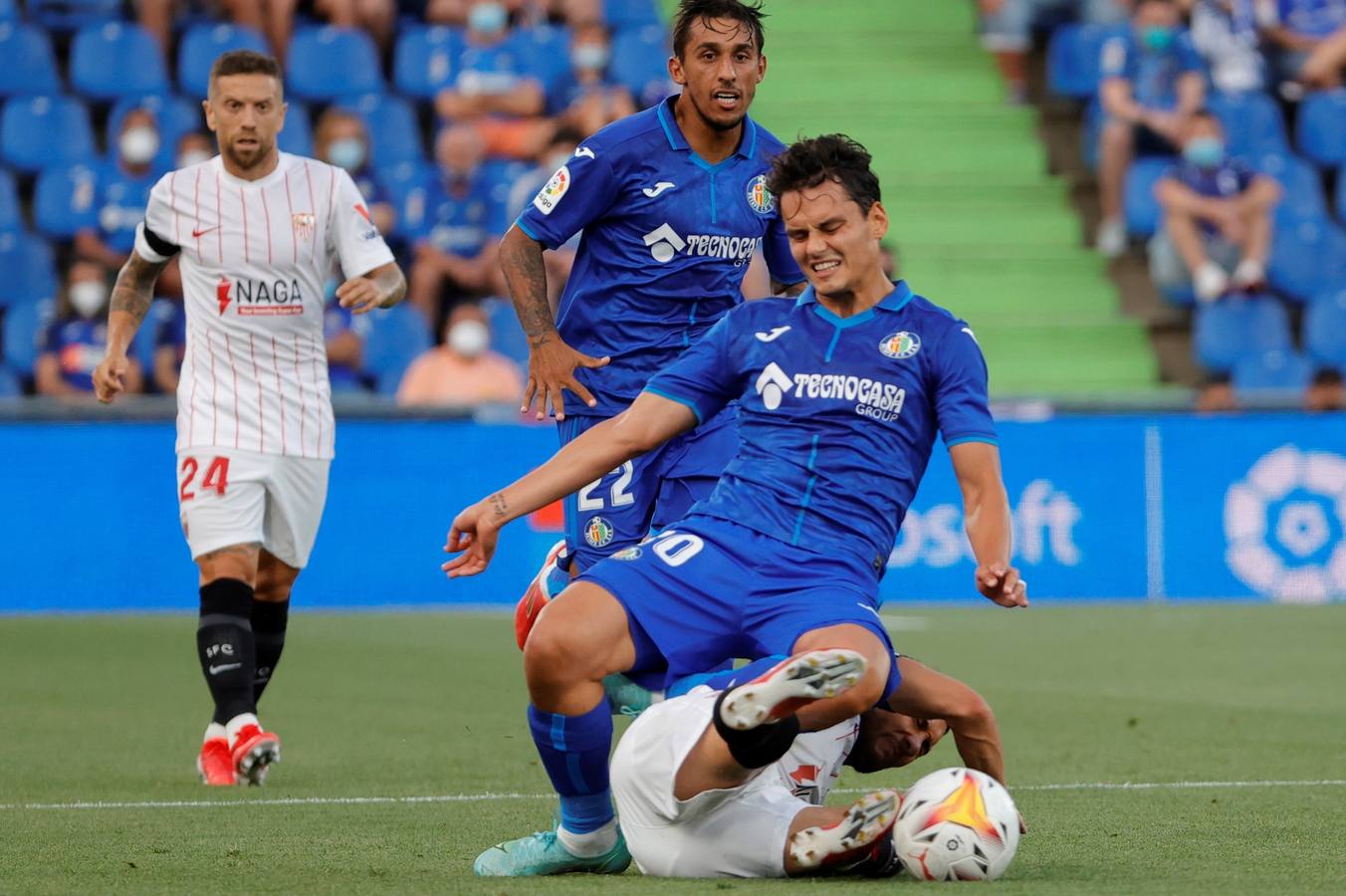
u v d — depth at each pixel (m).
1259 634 43.28
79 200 55.47
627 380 20.70
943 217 65.75
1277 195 60.62
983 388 15.72
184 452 23.81
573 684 14.83
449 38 63.22
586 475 16.03
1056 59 69.00
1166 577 52.16
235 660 22.61
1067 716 28.95
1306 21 66.94
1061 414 51.69
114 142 57.44
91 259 54.09
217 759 22.17
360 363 53.59
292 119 59.94
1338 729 27.23
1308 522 52.69
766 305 16.25
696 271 20.56
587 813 15.09
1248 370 58.38
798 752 15.49
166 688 33.34
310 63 61.91
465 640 42.06
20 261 54.91
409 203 55.91
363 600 49.66
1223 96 65.25
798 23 72.12
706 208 20.39
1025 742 25.73
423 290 55.03
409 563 49.84
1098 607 50.69
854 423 15.66
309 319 24.30
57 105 59.00
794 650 14.77
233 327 23.91
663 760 14.37
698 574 15.27
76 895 14.21
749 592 15.19
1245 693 32.28
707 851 14.58
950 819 14.16
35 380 53.78
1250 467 52.44
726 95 19.80
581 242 20.91
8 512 47.44
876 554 15.67
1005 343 61.28
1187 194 59.69
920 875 14.25
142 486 48.09
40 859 16.25
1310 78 66.62
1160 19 64.00
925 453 16.02
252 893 14.21
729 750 13.83
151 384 51.31
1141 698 31.52
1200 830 17.70
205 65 60.91
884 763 16.78
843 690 13.37
